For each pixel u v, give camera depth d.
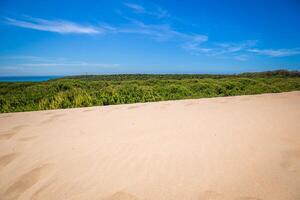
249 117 3.10
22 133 2.56
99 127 2.77
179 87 9.85
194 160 1.67
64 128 2.76
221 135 2.27
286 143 1.96
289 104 4.35
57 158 1.81
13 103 6.42
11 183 1.44
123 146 2.04
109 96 6.85
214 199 1.17
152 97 7.64
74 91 7.12
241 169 1.50
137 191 1.28
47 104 6.02
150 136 2.32
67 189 1.34
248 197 1.18
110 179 1.44
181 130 2.51
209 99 5.62
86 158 1.79
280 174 1.41
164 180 1.39
